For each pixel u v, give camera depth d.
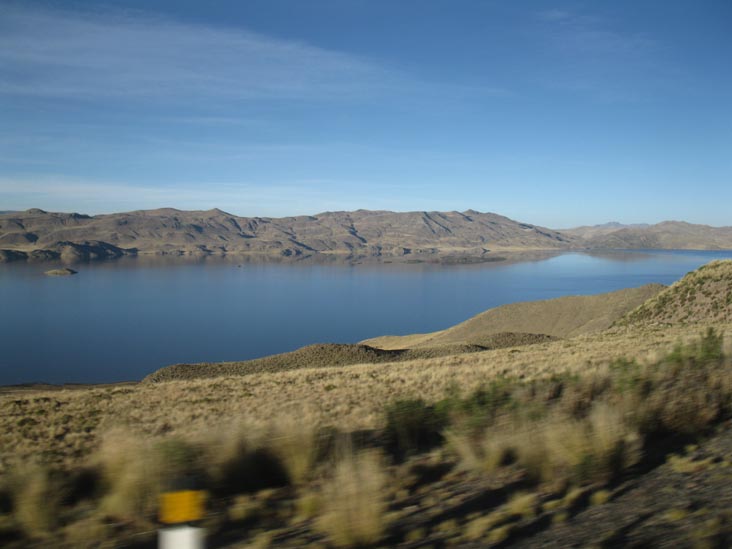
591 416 7.26
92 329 178.38
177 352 143.12
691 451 6.70
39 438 14.00
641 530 4.51
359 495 5.20
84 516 6.11
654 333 31.16
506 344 59.69
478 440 8.03
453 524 5.10
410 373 22.61
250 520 5.82
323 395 17.67
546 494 5.77
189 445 7.47
